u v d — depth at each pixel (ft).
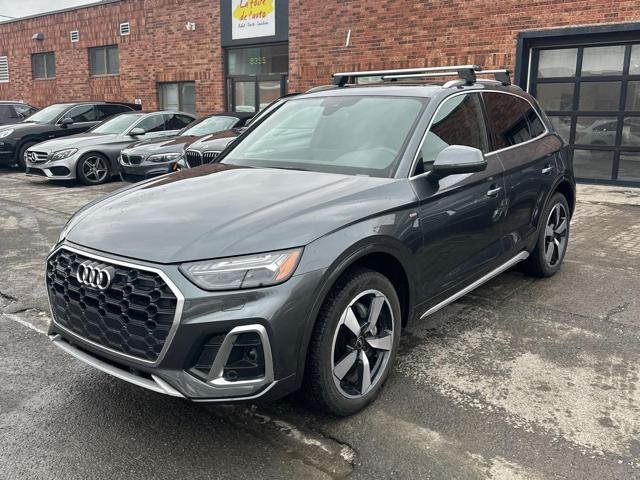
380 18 42.06
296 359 9.00
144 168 33.88
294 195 10.44
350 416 10.38
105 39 64.49
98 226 9.96
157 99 61.11
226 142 27.89
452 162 11.34
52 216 28.96
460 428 10.03
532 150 16.11
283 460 9.22
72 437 9.84
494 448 9.47
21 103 56.80
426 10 39.60
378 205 10.54
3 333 14.25
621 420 10.28
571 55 35.35
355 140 12.75
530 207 15.87
